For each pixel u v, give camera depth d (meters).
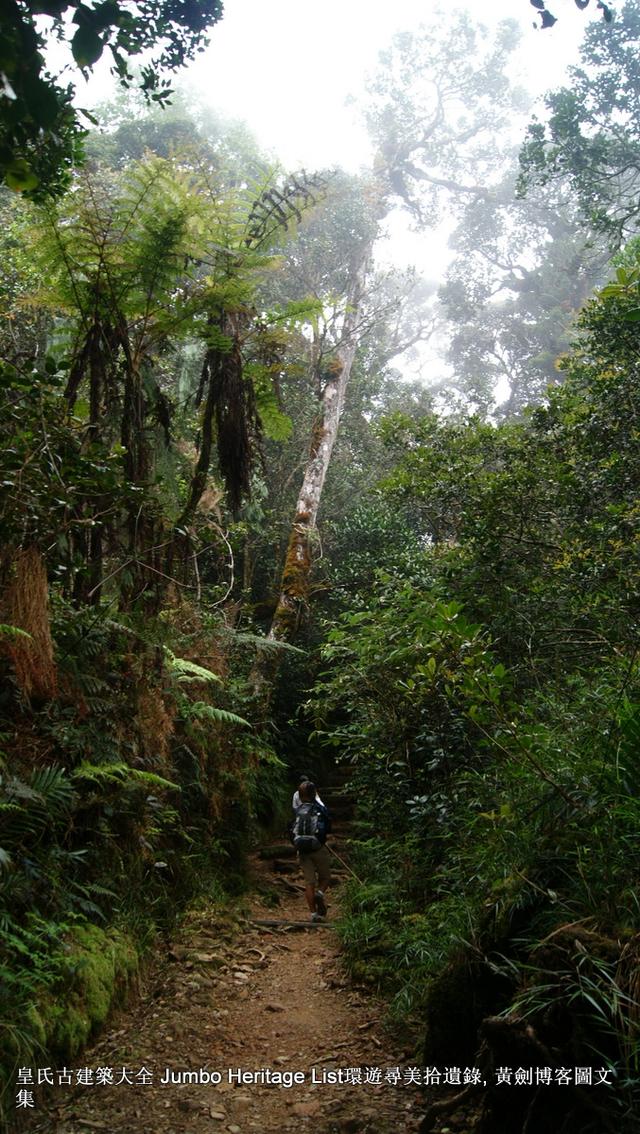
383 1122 3.59
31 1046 3.65
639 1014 2.81
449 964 4.12
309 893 7.74
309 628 14.30
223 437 6.86
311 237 19.47
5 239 9.64
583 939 3.20
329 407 15.17
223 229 6.52
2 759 4.30
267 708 11.34
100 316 6.32
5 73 2.06
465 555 7.96
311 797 8.21
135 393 6.29
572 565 6.61
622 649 5.62
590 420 7.84
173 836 7.07
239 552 14.05
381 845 7.18
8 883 4.03
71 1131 3.49
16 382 4.98
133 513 6.15
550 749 4.25
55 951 4.16
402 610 7.62
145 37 3.49
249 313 7.10
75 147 4.66
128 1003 4.80
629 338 7.68
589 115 13.26
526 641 6.52
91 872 5.15
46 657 4.67
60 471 4.95
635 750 3.72
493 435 8.87
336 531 15.43
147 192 6.08
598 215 12.32
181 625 8.30
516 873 3.82
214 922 6.66
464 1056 3.93
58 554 5.40
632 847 3.48
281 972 5.96
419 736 6.35
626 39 13.64
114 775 5.42
